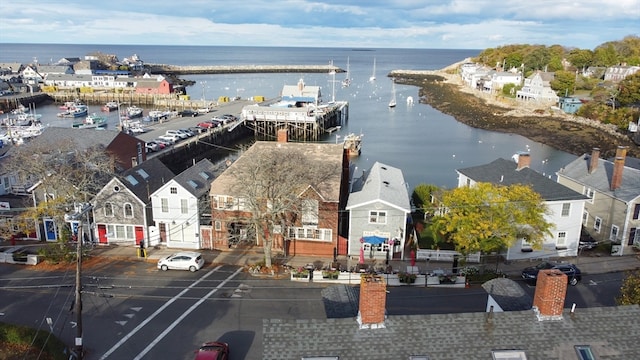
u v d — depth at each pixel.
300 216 48.16
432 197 57.78
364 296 21.45
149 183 53.44
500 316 22.12
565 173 60.62
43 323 35.38
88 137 66.75
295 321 21.94
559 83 167.88
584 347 21.20
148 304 38.31
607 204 52.41
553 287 21.77
